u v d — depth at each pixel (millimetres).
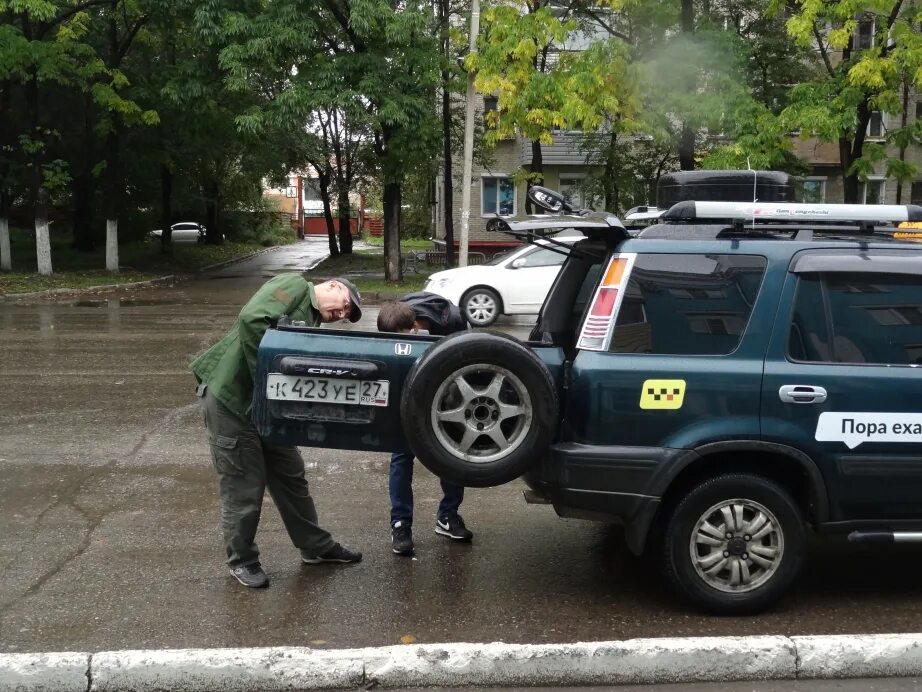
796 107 17031
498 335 4230
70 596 4531
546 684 3725
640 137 26484
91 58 24312
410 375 4219
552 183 32781
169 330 14812
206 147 32125
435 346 4223
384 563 5066
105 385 9969
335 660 3707
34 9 20969
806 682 3768
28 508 5926
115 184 26625
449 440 4227
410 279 25172
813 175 31422
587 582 4805
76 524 5629
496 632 4164
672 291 4363
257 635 4102
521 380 4195
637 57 19031
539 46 18484
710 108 17797
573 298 5371
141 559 5062
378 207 68500
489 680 3715
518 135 32188
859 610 4461
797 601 4570
